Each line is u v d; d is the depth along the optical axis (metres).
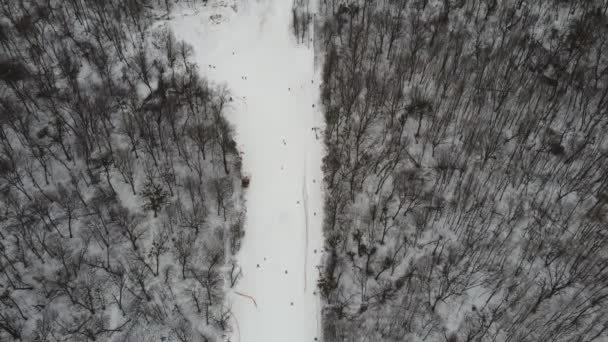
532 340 62.16
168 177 72.75
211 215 69.56
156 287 64.69
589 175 74.94
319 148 74.88
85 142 73.81
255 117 79.62
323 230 67.81
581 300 65.19
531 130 78.31
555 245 69.06
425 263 67.56
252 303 63.28
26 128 76.38
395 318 63.19
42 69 83.94
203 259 65.94
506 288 65.94
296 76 84.50
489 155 75.69
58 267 66.44
